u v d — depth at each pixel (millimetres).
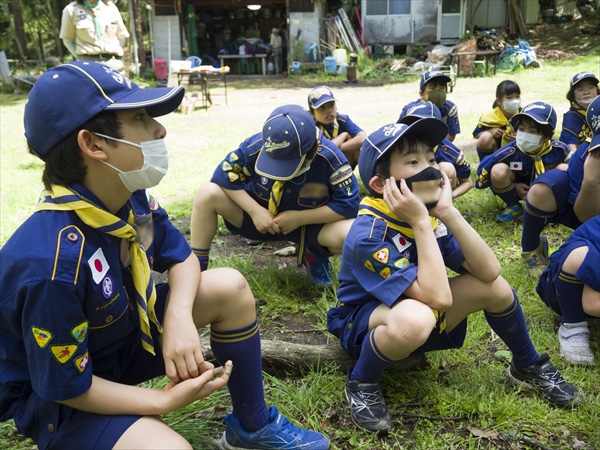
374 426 2363
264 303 3551
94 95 1673
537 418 2424
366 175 2465
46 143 1691
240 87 17609
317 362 2773
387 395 2602
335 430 2420
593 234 2816
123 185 1770
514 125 5434
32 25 24922
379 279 2373
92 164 1717
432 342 2521
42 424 1796
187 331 1888
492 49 18312
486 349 2965
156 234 2082
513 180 4781
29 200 6285
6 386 1836
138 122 1742
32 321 1621
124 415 1747
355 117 11328
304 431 2229
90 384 1703
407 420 2457
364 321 2443
